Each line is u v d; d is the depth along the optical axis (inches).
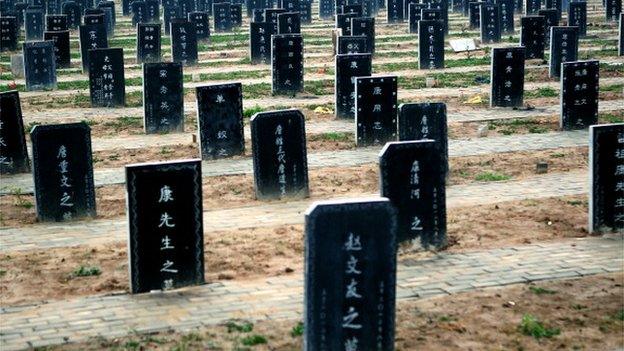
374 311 419.8
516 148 872.9
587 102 951.0
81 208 662.5
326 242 410.6
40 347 446.0
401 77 1309.1
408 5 2050.9
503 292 508.1
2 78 1347.2
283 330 461.4
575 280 525.3
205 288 522.9
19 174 798.5
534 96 1147.9
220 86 829.2
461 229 622.5
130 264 512.7
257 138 697.6
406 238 576.7
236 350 438.0
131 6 2308.1
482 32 1694.1
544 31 1499.8
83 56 1391.5
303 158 707.4
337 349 418.6
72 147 654.5
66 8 1957.4
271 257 573.9
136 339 452.8
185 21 1435.8
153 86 950.4
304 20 2118.6
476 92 1182.3
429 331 457.1
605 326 462.6
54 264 566.9
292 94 1181.7
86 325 472.1
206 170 801.6
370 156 847.7
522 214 655.8
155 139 936.9
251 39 1460.4
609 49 1558.8
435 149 574.9
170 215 515.2
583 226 626.2
